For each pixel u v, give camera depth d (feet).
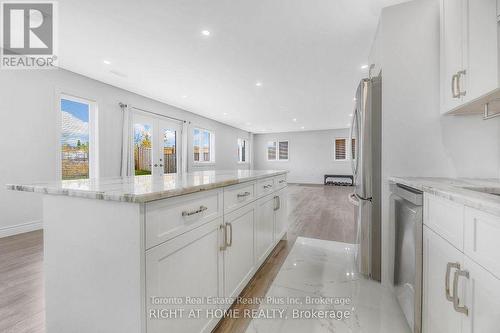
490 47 3.68
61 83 10.97
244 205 5.28
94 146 12.64
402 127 5.78
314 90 13.83
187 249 3.41
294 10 6.60
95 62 10.19
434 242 3.61
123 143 13.83
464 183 4.22
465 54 4.26
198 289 3.66
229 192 4.60
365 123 6.25
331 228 10.85
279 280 6.20
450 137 5.46
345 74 11.35
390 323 4.60
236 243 4.91
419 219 4.03
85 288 3.16
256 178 5.76
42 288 5.60
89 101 12.35
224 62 10.06
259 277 6.35
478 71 3.91
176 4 6.40
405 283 4.49
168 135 17.99
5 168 9.43
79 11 6.74
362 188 6.32
